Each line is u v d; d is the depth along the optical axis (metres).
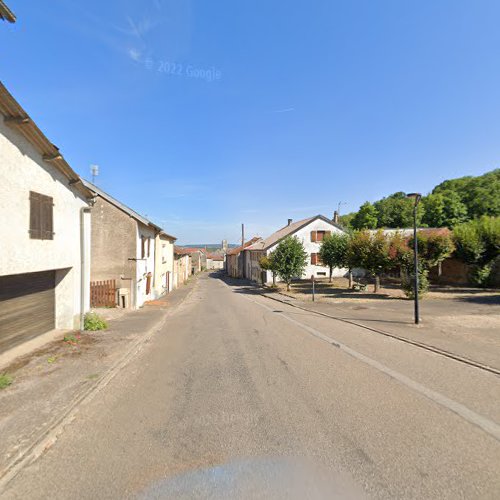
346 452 3.78
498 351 7.86
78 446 4.14
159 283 25.23
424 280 18.73
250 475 3.43
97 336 10.12
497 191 47.12
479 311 14.19
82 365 7.24
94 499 3.16
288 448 3.90
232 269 71.38
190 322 13.77
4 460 3.79
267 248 37.94
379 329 10.84
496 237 22.66
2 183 6.94
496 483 3.20
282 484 3.27
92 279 17.78
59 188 9.41
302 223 39.62
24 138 7.68
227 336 10.59
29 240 7.94
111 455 3.91
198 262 88.06
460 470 3.40
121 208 17.83
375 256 21.14
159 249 25.03
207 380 6.41
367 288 26.67
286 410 4.92
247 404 5.20
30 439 4.24
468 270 25.06
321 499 3.05
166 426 4.58
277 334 10.62
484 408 4.83
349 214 79.12
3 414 4.94
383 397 5.29
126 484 3.37
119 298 17.45
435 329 10.60
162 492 3.22
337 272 38.88
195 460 3.74
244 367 7.15
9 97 6.54
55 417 4.83
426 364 7.00
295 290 27.94
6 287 8.05
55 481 3.46
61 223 9.55
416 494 3.07
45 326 9.94
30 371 6.83
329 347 8.62
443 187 56.69
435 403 5.02
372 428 4.30
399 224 55.94
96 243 17.83
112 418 4.89
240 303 21.05
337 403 5.11
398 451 3.77
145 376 6.78
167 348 9.19
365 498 3.04
